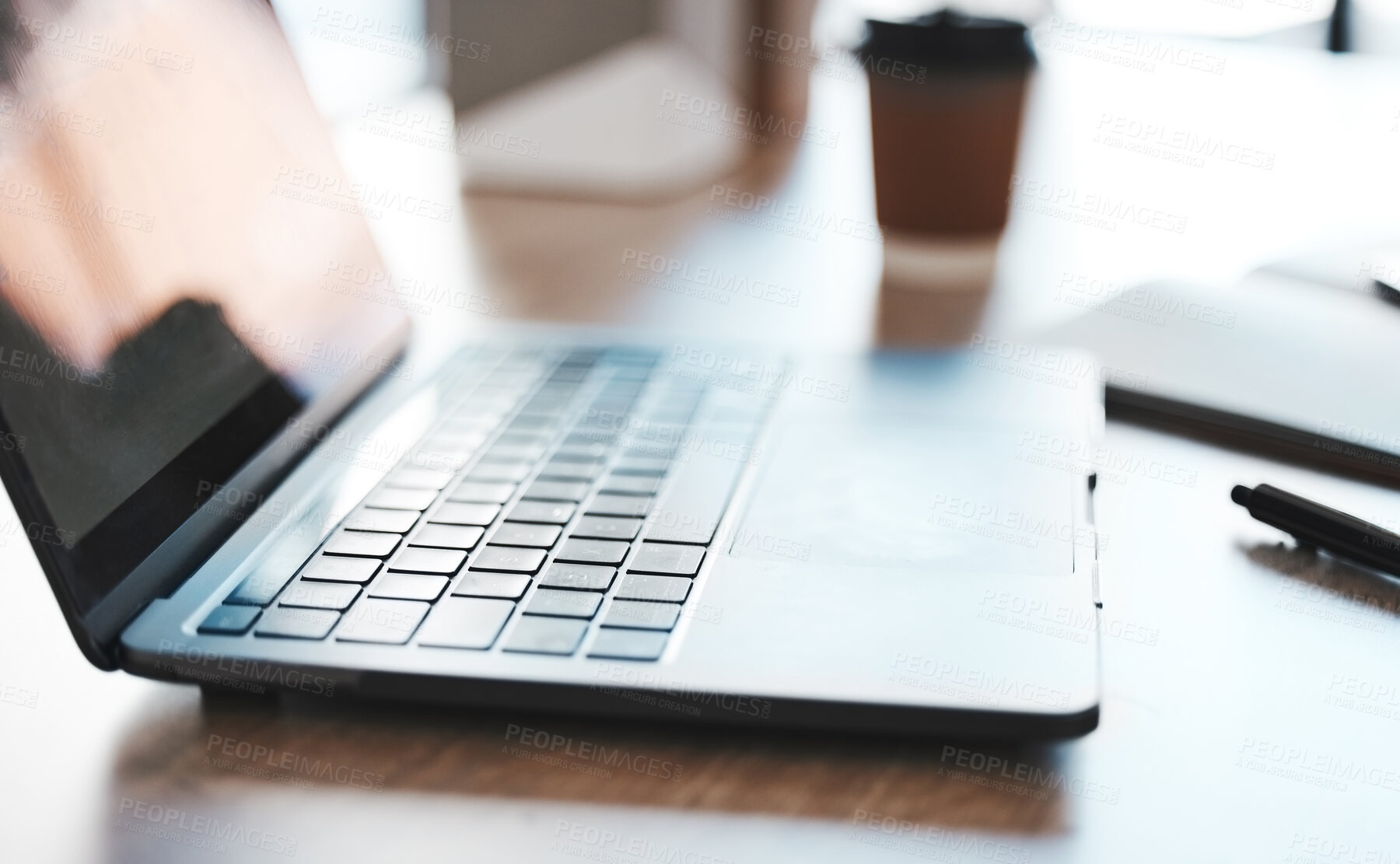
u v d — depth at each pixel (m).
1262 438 0.57
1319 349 0.61
